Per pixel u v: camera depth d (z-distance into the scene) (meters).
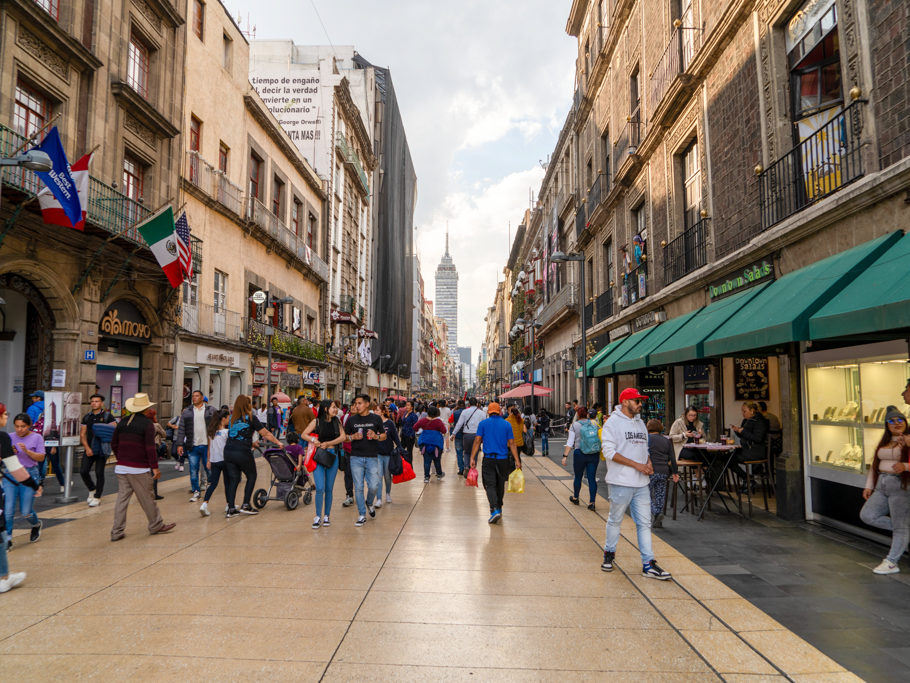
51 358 13.16
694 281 11.88
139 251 14.96
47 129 12.95
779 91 9.08
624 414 5.84
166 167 17.61
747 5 9.89
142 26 16.53
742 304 9.31
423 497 10.51
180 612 4.50
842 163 7.51
